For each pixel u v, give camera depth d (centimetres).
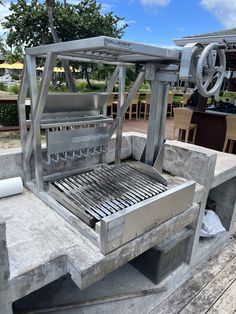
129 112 837
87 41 108
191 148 205
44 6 899
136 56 163
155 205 142
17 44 984
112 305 176
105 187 169
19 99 169
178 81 154
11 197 172
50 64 139
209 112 554
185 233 197
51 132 173
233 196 248
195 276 213
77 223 140
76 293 179
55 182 174
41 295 173
